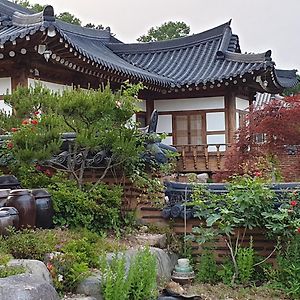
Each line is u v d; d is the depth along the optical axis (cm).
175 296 605
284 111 1105
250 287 656
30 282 427
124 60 2064
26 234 560
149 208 789
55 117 663
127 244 671
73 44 1109
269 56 1694
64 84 1318
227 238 721
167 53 2134
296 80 2259
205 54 2041
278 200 710
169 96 1892
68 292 499
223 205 712
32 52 1102
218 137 1841
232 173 1113
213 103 1848
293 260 659
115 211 719
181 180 1422
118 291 487
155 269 546
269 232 697
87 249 563
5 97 798
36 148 651
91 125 675
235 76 1691
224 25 2116
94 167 763
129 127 755
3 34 1148
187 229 761
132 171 779
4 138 814
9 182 714
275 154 1105
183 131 1884
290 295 626
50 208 654
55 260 512
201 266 693
